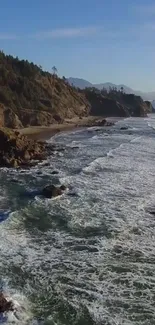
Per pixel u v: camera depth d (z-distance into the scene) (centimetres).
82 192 3669
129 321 1745
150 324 1728
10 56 14612
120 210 3200
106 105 18975
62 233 2681
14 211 2988
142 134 9006
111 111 18875
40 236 2611
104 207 3253
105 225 2855
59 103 14125
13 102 11450
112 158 5422
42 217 2961
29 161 5041
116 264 2264
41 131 9600
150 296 1950
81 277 2100
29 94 12812
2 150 4962
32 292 1930
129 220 2978
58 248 2442
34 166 4825
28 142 5588
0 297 1792
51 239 2572
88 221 2920
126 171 4600
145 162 5191
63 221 2898
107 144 7025
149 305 1873
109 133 9238
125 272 2175
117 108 18975
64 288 1984
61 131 9762
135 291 1989
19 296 1877
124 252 2430
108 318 1759
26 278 2056
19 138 5472
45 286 1992
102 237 2639
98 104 18838
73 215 3030
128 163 5084
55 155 5647
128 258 2350
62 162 5131
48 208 3166
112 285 2036
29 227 2761
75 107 15925
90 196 3550
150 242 2605
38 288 1970
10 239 2522
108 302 1884
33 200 3350
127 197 3562
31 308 1797
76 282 2048
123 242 2580
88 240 2583
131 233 2734
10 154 4950
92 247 2478
